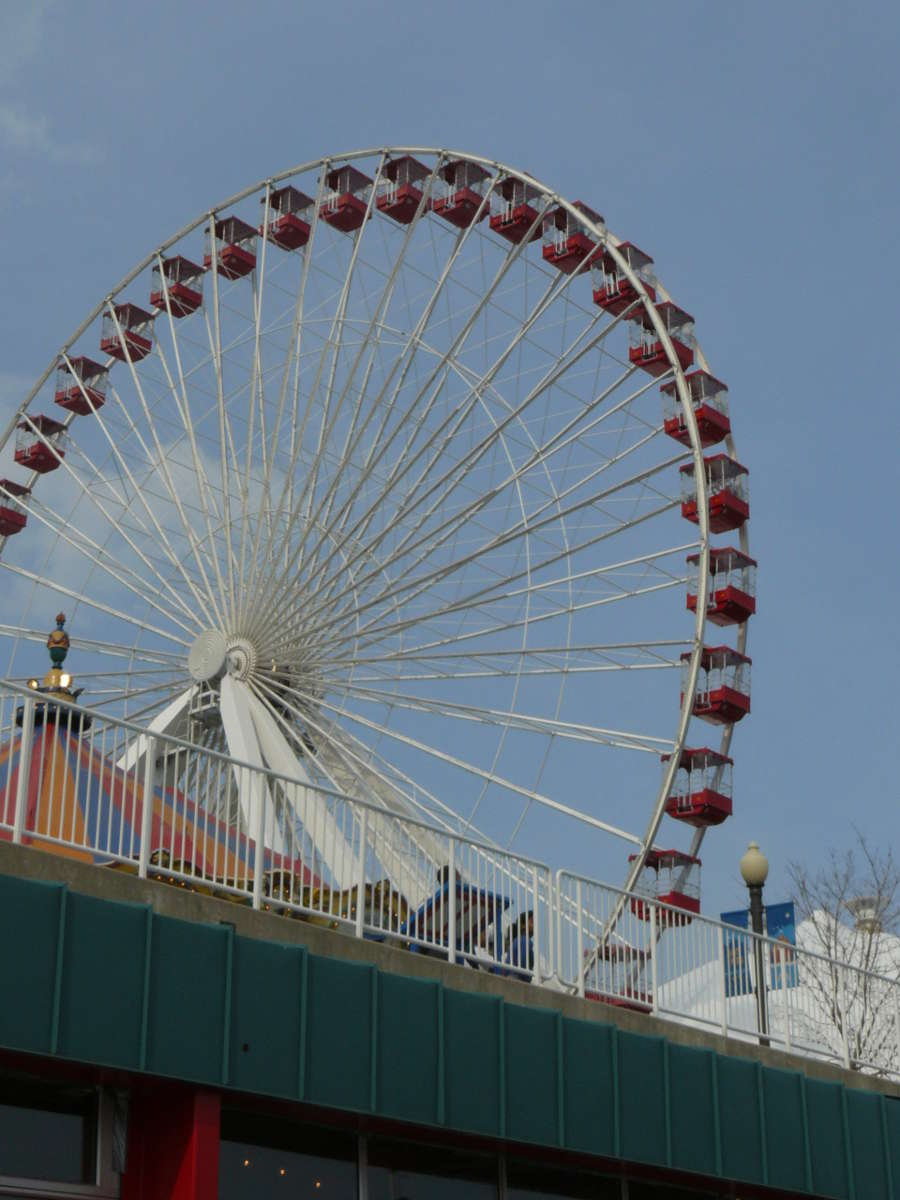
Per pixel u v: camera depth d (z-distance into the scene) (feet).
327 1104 60.39
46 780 73.05
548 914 77.82
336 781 148.15
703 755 146.92
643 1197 76.69
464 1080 65.51
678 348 154.10
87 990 54.44
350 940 65.41
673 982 82.43
